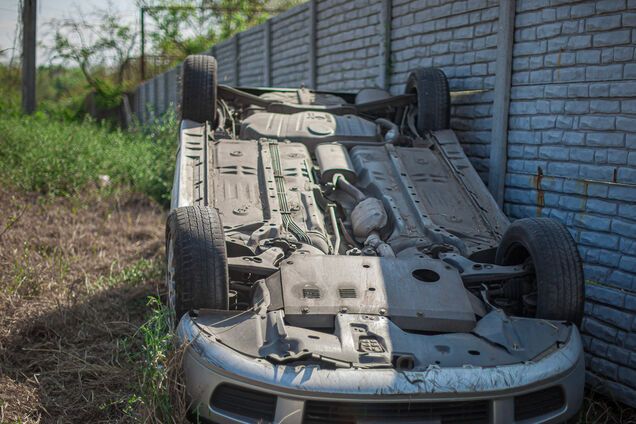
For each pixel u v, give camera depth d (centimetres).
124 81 2878
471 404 335
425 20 738
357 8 884
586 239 520
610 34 500
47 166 1115
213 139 584
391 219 509
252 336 357
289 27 1112
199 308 384
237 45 1408
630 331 475
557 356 363
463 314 395
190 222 404
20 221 873
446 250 471
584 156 524
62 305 578
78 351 504
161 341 373
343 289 398
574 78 533
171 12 2695
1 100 2411
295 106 661
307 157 569
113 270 707
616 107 495
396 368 336
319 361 338
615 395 483
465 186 557
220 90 659
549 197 561
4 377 451
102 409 415
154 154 1227
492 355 359
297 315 379
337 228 496
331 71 971
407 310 391
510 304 453
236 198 503
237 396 336
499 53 610
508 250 462
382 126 664
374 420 325
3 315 555
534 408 349
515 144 601
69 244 784
